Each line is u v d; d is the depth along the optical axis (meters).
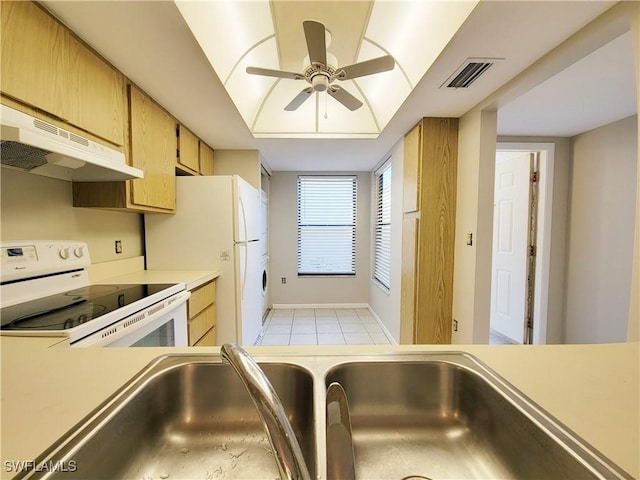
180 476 0.66
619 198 2.49
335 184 4.40
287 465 0.41
